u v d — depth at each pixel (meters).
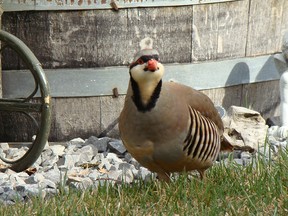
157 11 11.80
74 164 11.27
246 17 12.47
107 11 11.69
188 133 8.82
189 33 12.01
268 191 9.22
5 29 11.76
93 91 11.91
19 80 11.91
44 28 11.71
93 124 12.05
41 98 10.94
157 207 8.90
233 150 10.93
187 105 8.91
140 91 8.57
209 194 9.11
